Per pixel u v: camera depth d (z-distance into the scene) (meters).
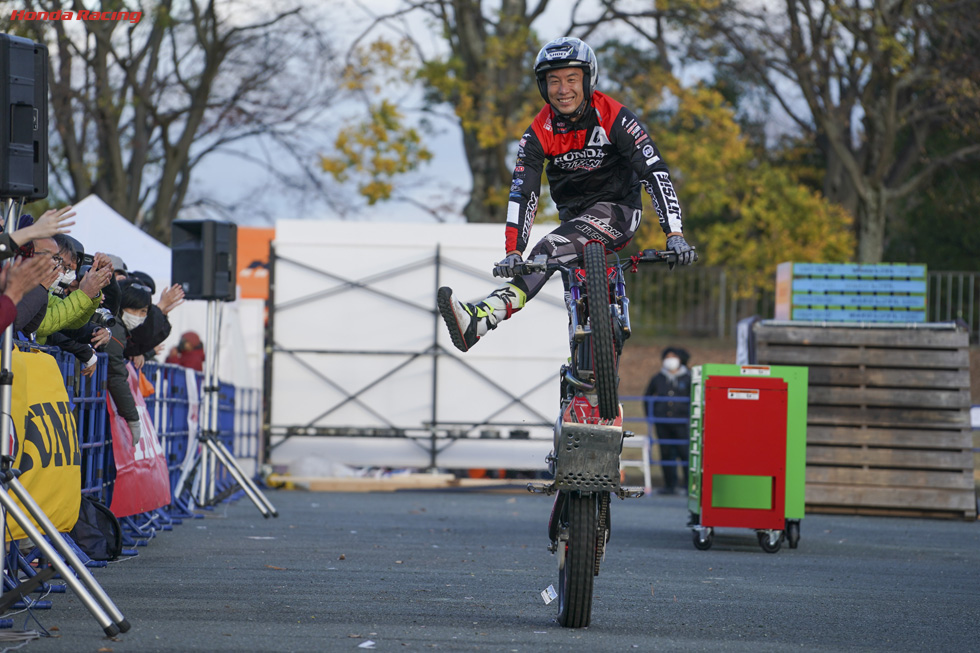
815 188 42.69
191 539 11.28
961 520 17.59
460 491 20.88
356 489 20.67
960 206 38.56
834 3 30.14
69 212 6.17
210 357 14.82
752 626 7.00
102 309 9.77
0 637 5.80
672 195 6.68
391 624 6.57
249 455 21.23
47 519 6.12
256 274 26.66
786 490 12.28
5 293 5.97
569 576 6.52
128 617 6.53
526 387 21.55
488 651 5.82
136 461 10.63
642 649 6.03
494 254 21.61
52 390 7.65
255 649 5.66
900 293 18.66
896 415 17.89
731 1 31.91
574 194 7.06
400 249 21.67
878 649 6.35
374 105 30.80
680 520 15.98
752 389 11.90
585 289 6.50
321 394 21.66
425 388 21.61
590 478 6.27
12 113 6.50
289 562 9.50
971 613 7.88
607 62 34.88
